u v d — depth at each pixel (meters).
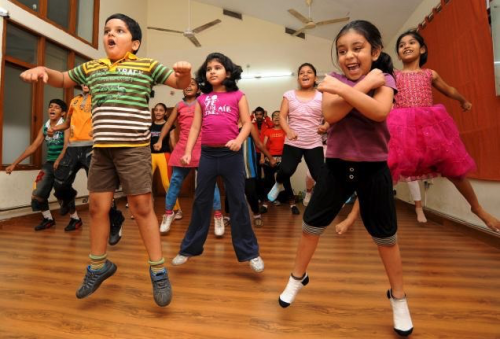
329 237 2.28
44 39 3.54
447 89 1.83
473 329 0.97
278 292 1.27
